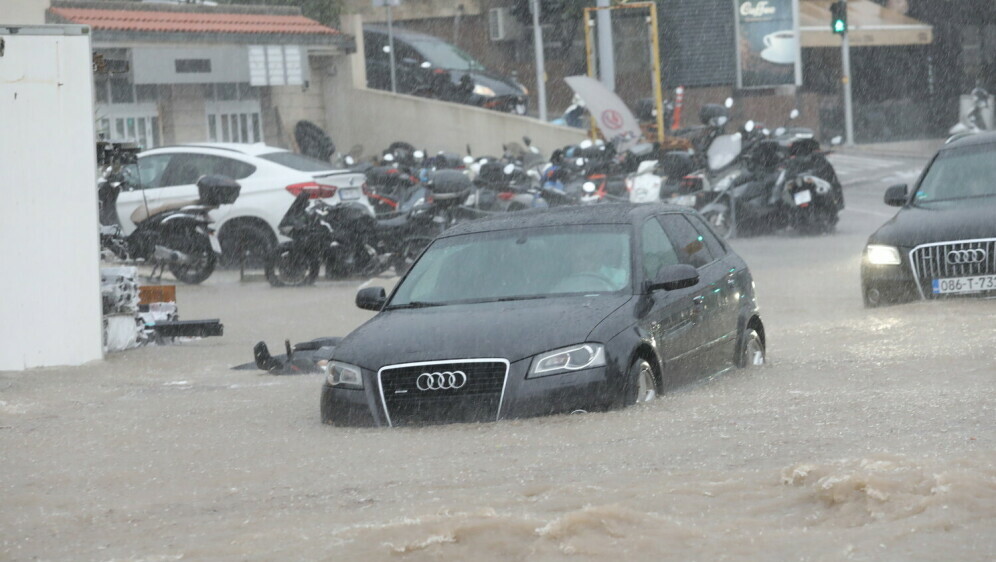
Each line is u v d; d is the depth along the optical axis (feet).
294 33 330.75
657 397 76.89
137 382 101.81
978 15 474.90
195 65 308.60
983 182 132.46
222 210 205.57
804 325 121.19
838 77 461.78
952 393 72.02
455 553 43.11
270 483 58.34
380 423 72.74
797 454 57.00
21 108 114.42
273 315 156.25
